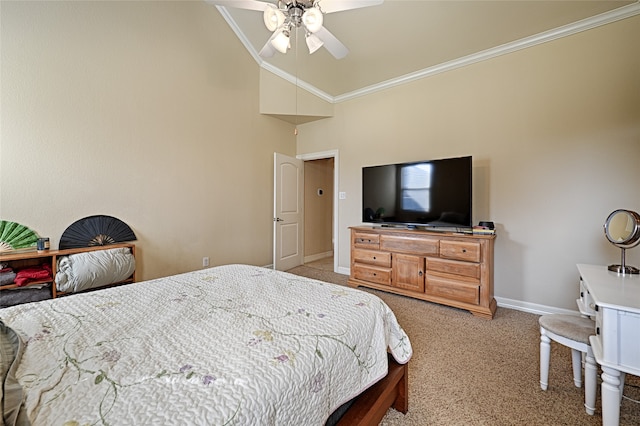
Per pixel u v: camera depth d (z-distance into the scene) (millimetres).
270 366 757
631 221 1496
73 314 1103
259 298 1288
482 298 2580
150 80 2787
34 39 2117
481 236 2564
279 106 4023
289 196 4430
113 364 745
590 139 2459
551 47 2621
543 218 2672
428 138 3375
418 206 3129
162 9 2842
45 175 2186
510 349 2021
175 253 3025
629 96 2316
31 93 2113
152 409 587
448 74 3227
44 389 639
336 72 3621
